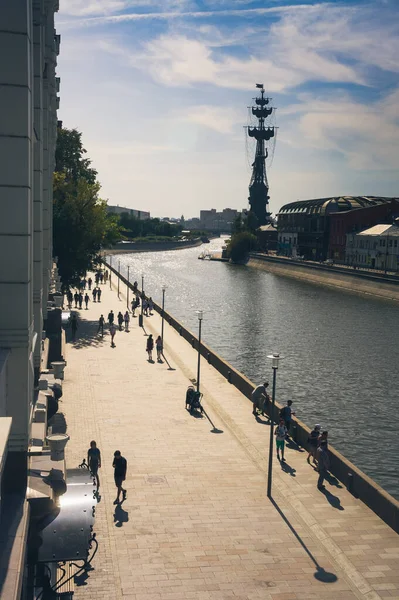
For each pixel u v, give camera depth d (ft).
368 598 46.83
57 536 39.01
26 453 39.17
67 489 41.86
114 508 60.85
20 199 38.09
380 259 409.69
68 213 198.49
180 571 49.73
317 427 75.05
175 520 58.65
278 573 49.90
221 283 426.10
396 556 53.01
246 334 224.33
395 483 93.66
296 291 376.68
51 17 95.14
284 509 61.87
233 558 52.03
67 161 297.12
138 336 172.35
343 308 297.12
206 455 76.74
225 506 62.08
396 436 114.93
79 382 113.91
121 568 49.83
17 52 37.17
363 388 149.89
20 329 38.83
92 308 233.76
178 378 120.26
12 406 39.06
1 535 32.91
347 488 66.85
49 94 96.37
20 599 30.25
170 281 435.94
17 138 37.65
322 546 54.49
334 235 497.05
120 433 84.53
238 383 112.78
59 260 202.18
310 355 188.44
